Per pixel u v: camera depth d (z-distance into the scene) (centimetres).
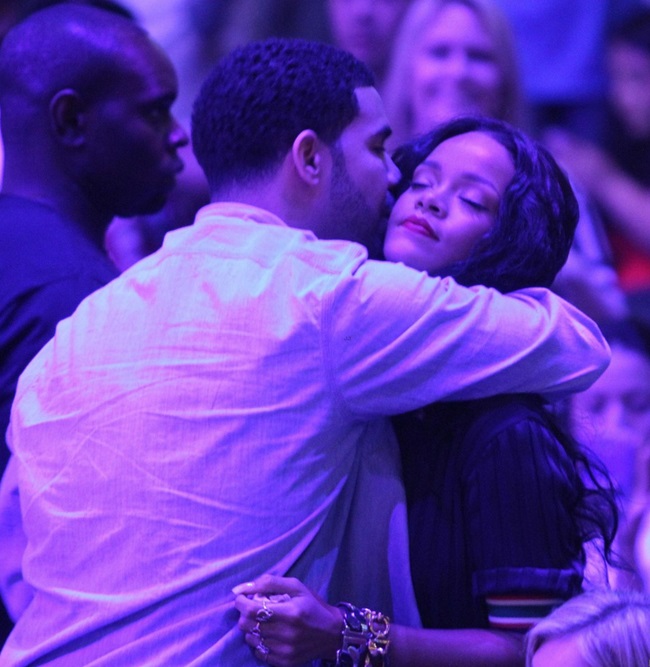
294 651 534
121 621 539
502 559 552
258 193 604
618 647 505
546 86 1403
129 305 575
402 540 575
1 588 656
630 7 1418
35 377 596
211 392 545
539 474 558
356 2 1239
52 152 764
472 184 612
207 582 539
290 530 549
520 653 549
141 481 543
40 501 564
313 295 549
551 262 607
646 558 929
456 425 580
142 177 778
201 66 1306
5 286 716
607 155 1375
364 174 612
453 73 1135
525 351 550
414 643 547
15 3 1006
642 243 1341
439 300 546
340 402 549
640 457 967
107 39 762
